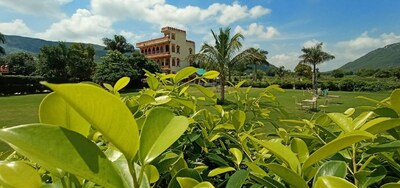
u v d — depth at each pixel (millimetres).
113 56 41438
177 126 642
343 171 769
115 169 518
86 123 633
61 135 499
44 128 494
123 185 509
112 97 472
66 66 47250
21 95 33969
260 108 1921
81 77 48938
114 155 751
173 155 1007
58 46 47062
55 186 680
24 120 14945
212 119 1558
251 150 1397
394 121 798
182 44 65562
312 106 19234
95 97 461
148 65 45219
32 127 488
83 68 48500
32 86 38344
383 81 46000
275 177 944
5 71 56188
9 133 471
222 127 1428
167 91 1665
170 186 833
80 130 628
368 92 41469
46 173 924
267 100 1968
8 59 64125
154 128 631
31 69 64312
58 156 480
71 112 620
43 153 472
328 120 1392
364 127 830
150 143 604
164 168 935
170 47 62750
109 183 497
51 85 418
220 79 24406
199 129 1504
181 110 1591
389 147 863
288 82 50562
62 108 613
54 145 487
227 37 24922
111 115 482
